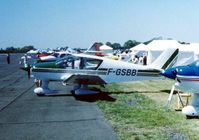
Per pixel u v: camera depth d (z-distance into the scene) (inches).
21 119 288.5
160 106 350.6
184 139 220.2
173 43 1014.4
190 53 851.4
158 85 565.0
